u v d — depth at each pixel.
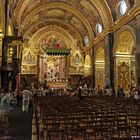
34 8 32.75
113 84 26.45
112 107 10.11
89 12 32.09
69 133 5.11
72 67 40.69
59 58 41.53
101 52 32.50
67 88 34.00
